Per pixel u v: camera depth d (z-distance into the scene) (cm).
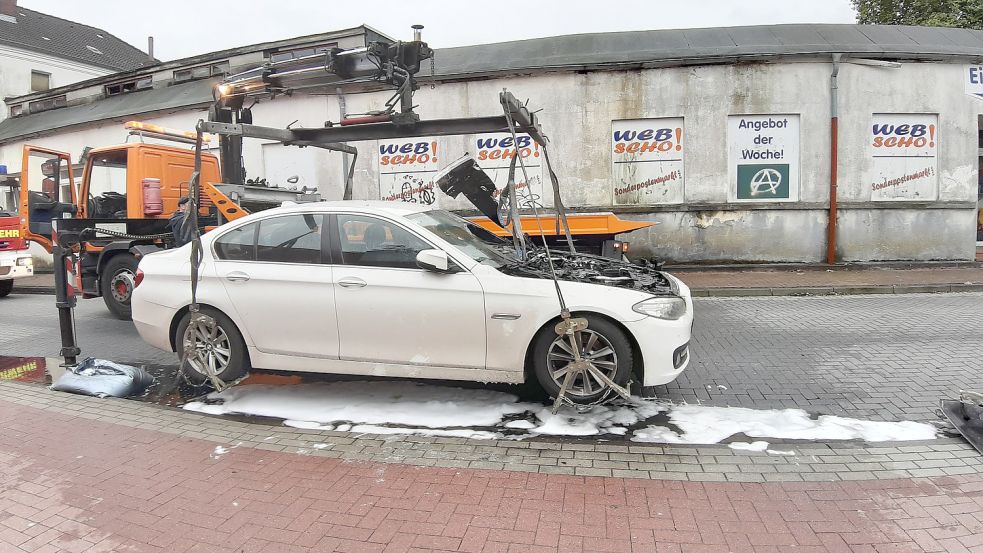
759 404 483
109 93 1884
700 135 1275
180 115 1556
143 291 542
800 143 1259
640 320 443
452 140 1362
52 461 387
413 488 347
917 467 364
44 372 603
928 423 435
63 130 1733
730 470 364
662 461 378
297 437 423
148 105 1623
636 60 1259
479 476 361
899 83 1243
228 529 307
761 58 1238
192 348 522
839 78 1241
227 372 513
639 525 305
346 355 481
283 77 680
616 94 1288
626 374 450
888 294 1030
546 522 309
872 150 1257
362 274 472
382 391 518
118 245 871
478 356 458
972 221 1270
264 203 884
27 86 2511
